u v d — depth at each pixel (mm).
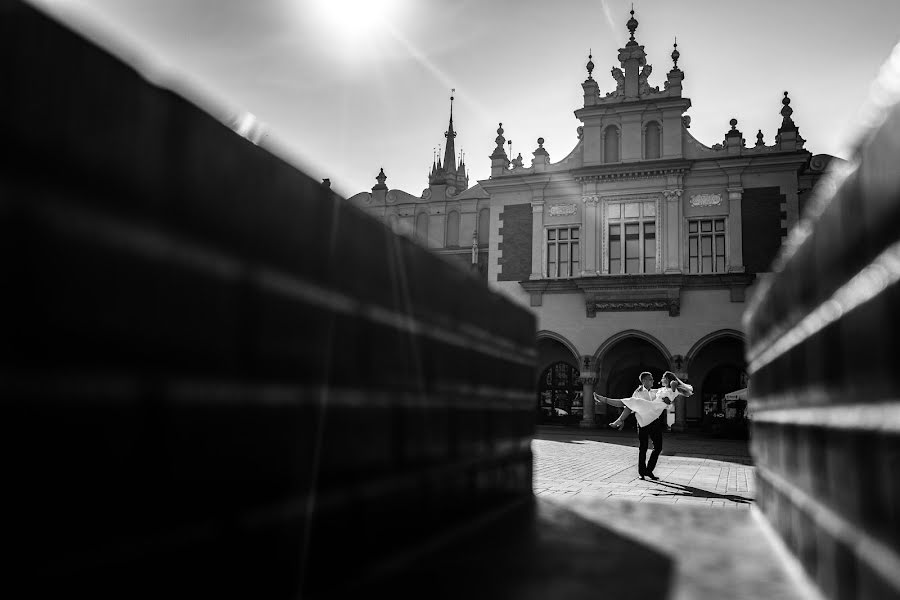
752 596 2264
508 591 2303
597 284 25438
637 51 26891
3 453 1134
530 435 5180
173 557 1546
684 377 24531
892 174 1356
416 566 2664
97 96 1329
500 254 27719
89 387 1310
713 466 10977
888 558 1483
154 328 1484
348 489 2406
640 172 25703
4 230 1135
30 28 1181
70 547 1268
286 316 2021
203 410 1650
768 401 3613
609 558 2826
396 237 2859
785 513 3020
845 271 1789
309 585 2148
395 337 2818
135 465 1430
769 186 24859
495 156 28328
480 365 3980
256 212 1875
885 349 1455
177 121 1562
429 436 3162
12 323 1148
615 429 25344
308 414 2146
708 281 24656
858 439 1716
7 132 1139
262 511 1896
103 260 1348
